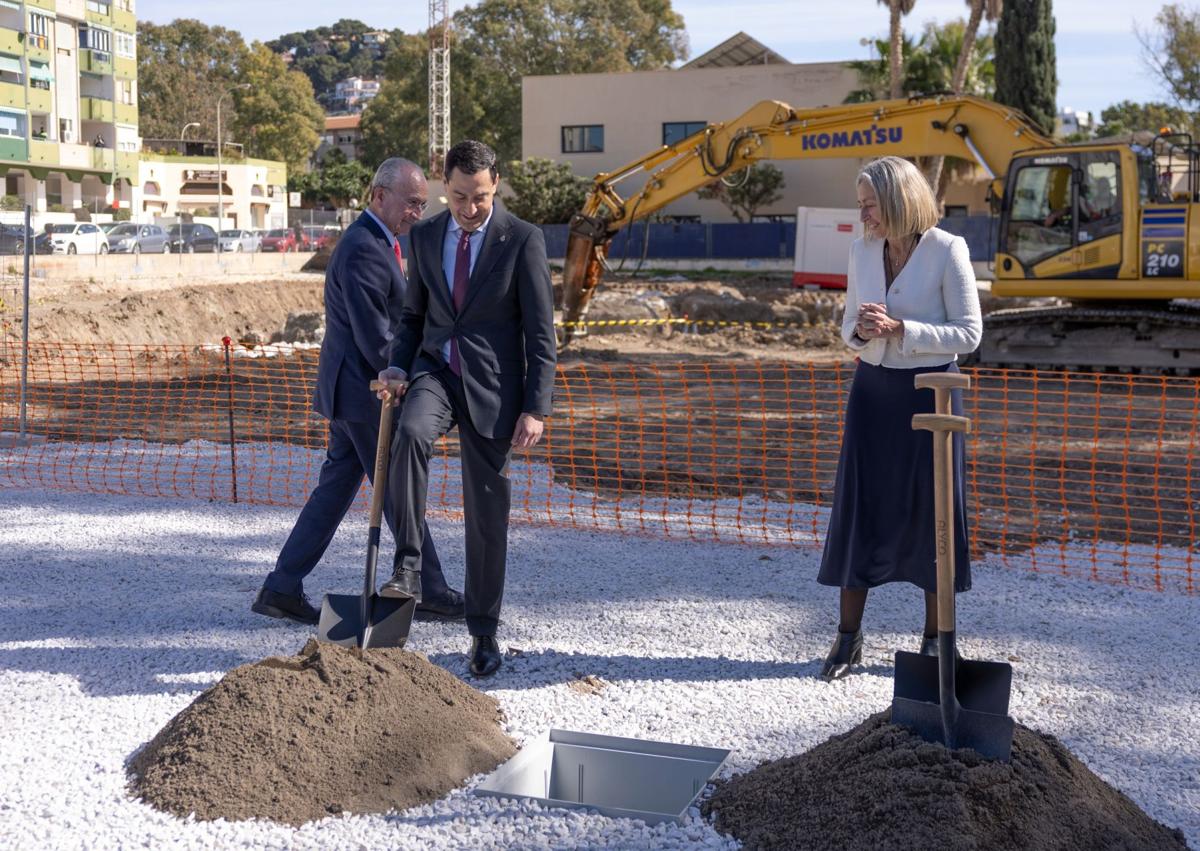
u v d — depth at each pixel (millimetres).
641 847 3230
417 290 4613
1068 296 16938
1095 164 16375
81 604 5512
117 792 3566
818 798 3252
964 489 4379
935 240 4312
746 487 9055
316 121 94812
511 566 6250
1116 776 3658
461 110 66562
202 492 8227
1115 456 10914
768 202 41188
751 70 42625
